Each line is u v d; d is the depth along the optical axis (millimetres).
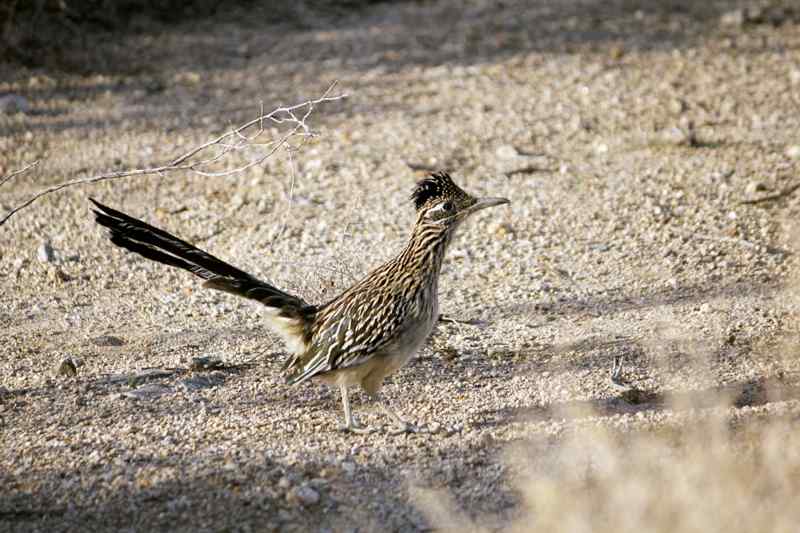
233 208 14586
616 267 12773
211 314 11617
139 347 10695
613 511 7078
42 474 8086
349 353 8430
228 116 18344
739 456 7871
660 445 8219
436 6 27266
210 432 8828
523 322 11367
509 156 16359
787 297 11711
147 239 8812
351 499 7781
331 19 25625
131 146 16766
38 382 9797
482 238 13711
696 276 12414
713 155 16281
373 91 19891
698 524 6887
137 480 7992
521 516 7504
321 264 12703
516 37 23875
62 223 14016
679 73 20734
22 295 12023
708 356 10328
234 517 7527
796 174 15312
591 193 15008
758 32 23922
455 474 8133
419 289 8500
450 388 9820
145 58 21734
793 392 9500
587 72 20938
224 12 25625
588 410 9141
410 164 16062
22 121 17656
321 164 16109
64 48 21312
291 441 8695
